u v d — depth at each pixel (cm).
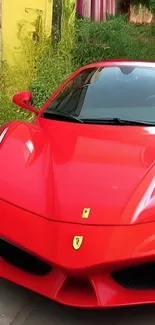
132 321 343
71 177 363
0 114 748
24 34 960
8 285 383
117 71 508
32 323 339
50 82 886
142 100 468
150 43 1407
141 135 419
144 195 344
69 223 331
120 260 315
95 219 330
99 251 317
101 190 350
